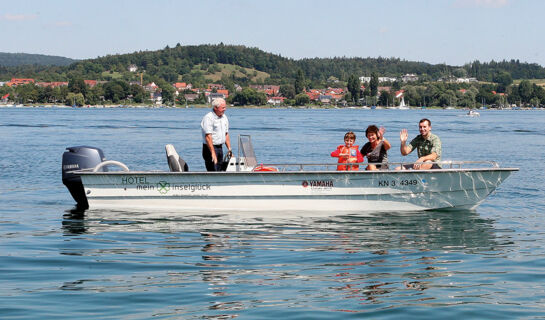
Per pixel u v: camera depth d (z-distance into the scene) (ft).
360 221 46.29
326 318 24.52
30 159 103.35
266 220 46.29
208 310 25.41
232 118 434.71
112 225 44.39
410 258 34.63
